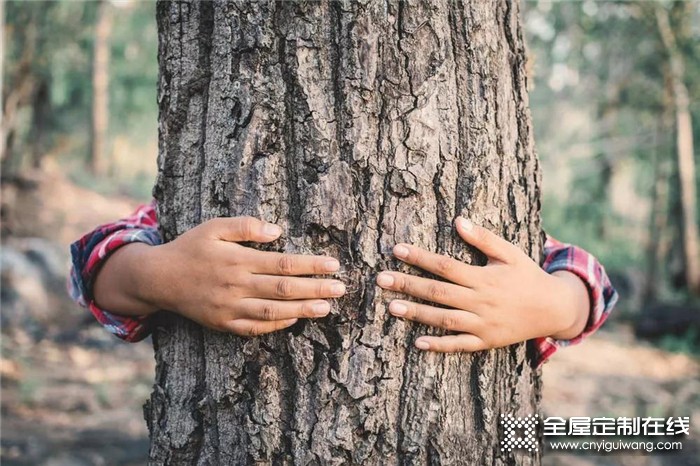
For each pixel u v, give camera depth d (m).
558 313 1.33
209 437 1.34
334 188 1.26
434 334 1.29
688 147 9.14
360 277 1.26
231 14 1.29
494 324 1.27
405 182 1.27
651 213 9.85
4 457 3.60
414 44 1.28
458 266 1.25
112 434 4.06
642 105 9.69
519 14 1.46
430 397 1.29
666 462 3.86
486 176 1.32
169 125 1.36
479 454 1.34
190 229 1.32
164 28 1.39
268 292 1.23
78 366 5.43
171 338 1.39
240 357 1.29
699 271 9.16
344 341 1.26
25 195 10.15
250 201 1.28
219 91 1.31
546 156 12.27
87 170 14.99
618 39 9.64
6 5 9.41
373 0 1.26
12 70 9.62
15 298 6.48
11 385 4.79
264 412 1.28
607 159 11.20
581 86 10.94
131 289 1.34
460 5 1.31
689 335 7.42
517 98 1.44
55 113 15.12
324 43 1.26
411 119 1.27
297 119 1.26
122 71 17.44
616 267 10.69
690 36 8.70
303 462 1.27
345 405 1.27
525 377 1.45
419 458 1.29
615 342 7.27
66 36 12.77
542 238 1.54
